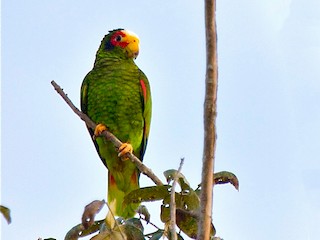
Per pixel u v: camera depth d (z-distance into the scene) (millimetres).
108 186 11672
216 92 5613
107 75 11852
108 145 11320
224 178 7695
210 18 5594
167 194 7348
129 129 11820
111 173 11641
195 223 7277
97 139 11414
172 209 6004
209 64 5602
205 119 5598
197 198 7258
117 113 11742
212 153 5582
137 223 7367
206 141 5594
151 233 7305
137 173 11617
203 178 5566
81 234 7590
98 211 6664
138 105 11922
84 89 12008
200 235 5457
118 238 6875
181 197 7281
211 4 5582
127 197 7465
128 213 8945
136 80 11961
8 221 6820
